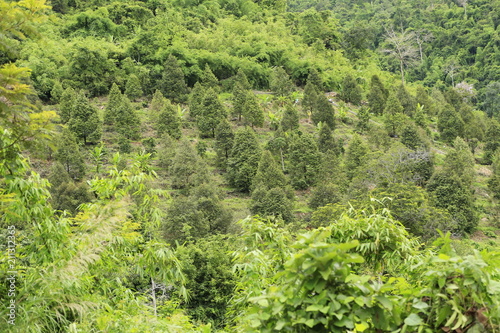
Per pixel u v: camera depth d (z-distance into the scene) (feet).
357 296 10.42
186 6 364.38
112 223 21.47
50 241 20.66
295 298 10.44
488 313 10.08
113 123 201.36
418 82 411.54
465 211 133.59
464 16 468.34
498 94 345.10
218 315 74.69
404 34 465.47
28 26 15.21
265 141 195.21
